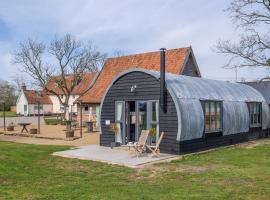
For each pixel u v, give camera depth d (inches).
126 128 811.4
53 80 2304.4
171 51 1429.6
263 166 600.4
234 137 944.9
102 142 852.0
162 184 469.7
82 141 1032.2
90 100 1521.9
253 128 1049.5
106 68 1617.9
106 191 429.7
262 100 1117.7
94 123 1501.0
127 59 1569.9
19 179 498.6
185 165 610.5
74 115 2317.9
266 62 1246.9
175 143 724.0
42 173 542.0
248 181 484.4
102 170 568.1
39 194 414.9
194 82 855.7
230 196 405.1
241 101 986.1
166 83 745.6
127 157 674.2
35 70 2269.9
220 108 877.2
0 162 614.5
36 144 954.7
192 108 760.3
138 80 791.7
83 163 628.1
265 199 394.6
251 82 1307.8
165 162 637.9
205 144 811.4
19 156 689.0
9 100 3740.2
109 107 842.2
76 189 440.1
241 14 1280.8
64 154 713.6
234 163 631.2
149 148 698.8
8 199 394.0
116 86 830.5
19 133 1327.5
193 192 424.2
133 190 434.6
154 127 760.3
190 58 1418.6
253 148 853.8
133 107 811.4
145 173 543.2
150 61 1465.3
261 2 1251.8
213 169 573.9
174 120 727.7
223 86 971.3
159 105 750.5
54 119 2324.1
